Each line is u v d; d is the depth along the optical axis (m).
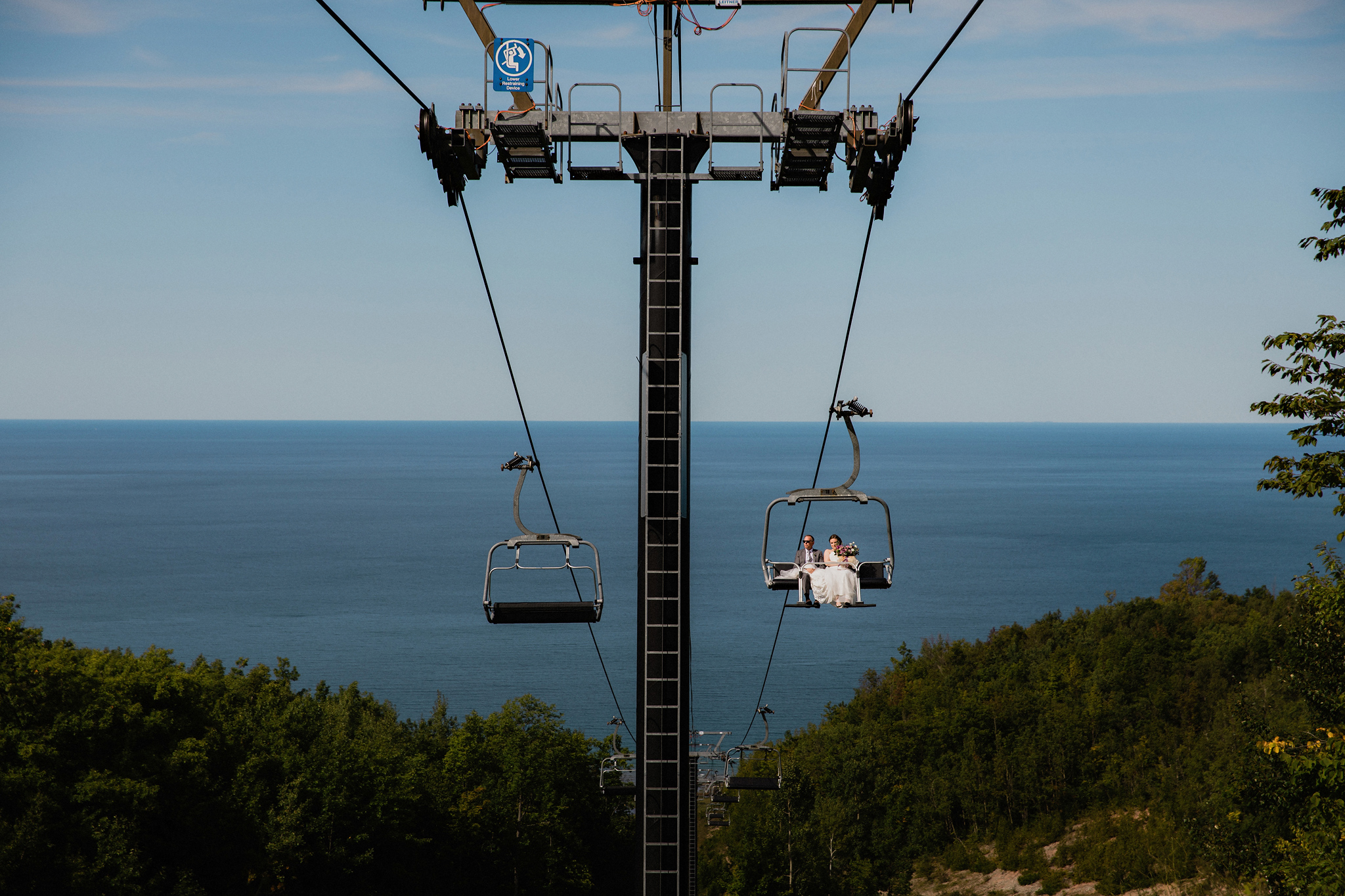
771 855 64.69
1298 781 19.28
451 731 72.25
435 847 51.53
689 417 12.55
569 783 59.97
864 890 68.25
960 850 73.69
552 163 12.80
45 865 31.59
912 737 85.25
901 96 12.22
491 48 12.88
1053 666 95.00
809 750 80.94
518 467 13.80
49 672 35.88
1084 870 63.53
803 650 148.12
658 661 12.41
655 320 12.55
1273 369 17.41
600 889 61.75
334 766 45.16
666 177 12.77
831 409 14.22
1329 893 17.81
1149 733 79.75
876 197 13.13
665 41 13.91
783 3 13.78
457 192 13.43
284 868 41.81
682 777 12.37
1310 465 17.00
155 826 37.59
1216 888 43.59
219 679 55.50
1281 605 98.88
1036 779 75.69
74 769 35.38
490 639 153.38
